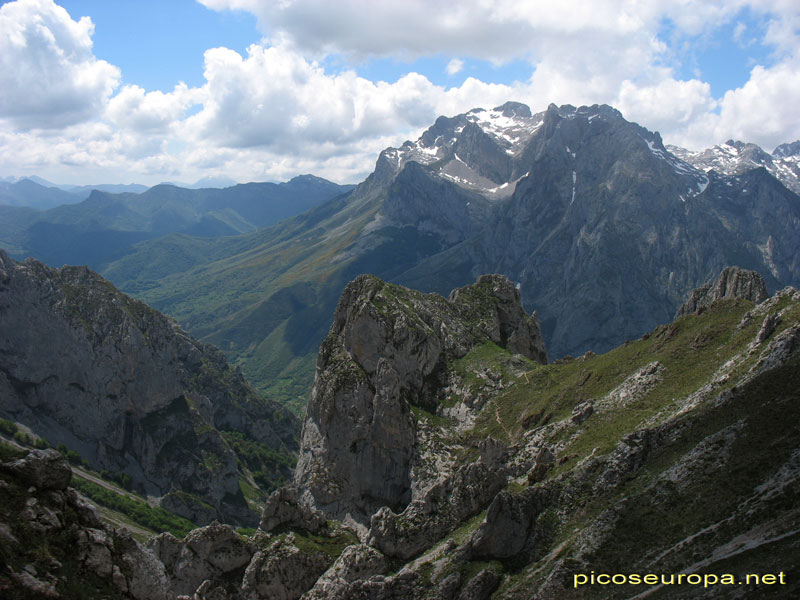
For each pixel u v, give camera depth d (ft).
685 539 220.02
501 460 347.97
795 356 257.55
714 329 350.84
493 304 542.57
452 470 380.78
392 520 323.37
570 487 279.49
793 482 209.97
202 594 297.33
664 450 264.93
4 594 132.46
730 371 291.17
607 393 361.51
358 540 350.02
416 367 449.89
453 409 434.71
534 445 345.10
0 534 144.77
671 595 196.13
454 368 465.47
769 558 186.80
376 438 412.57
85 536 160.25
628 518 244.22
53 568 146.92
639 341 405.59
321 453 433.48
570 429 339.16
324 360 479.00
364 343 450.30
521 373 453.17
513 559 266.57
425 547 316.60
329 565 317.01
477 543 275.59
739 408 254.47
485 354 482.28
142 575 167.63
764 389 253.65
